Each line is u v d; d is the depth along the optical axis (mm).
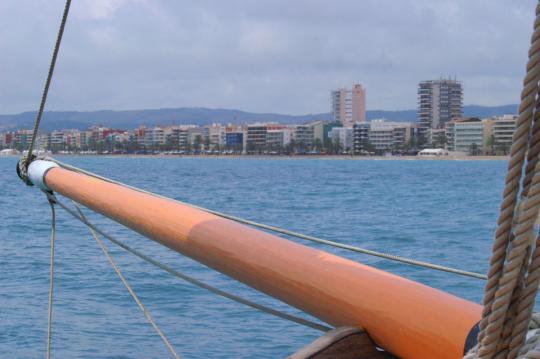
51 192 5809
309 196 55188
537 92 1729
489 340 1833
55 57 5688
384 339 2357
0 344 11922
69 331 12586
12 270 19016
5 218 34906
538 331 1893
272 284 2787
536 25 1704
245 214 39531
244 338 11812
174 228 3432
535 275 1763
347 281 2506
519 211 1728
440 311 2242
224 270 3098
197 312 13492
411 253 22594
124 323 13047
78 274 18031
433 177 97125
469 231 28891
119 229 27891
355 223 33750
